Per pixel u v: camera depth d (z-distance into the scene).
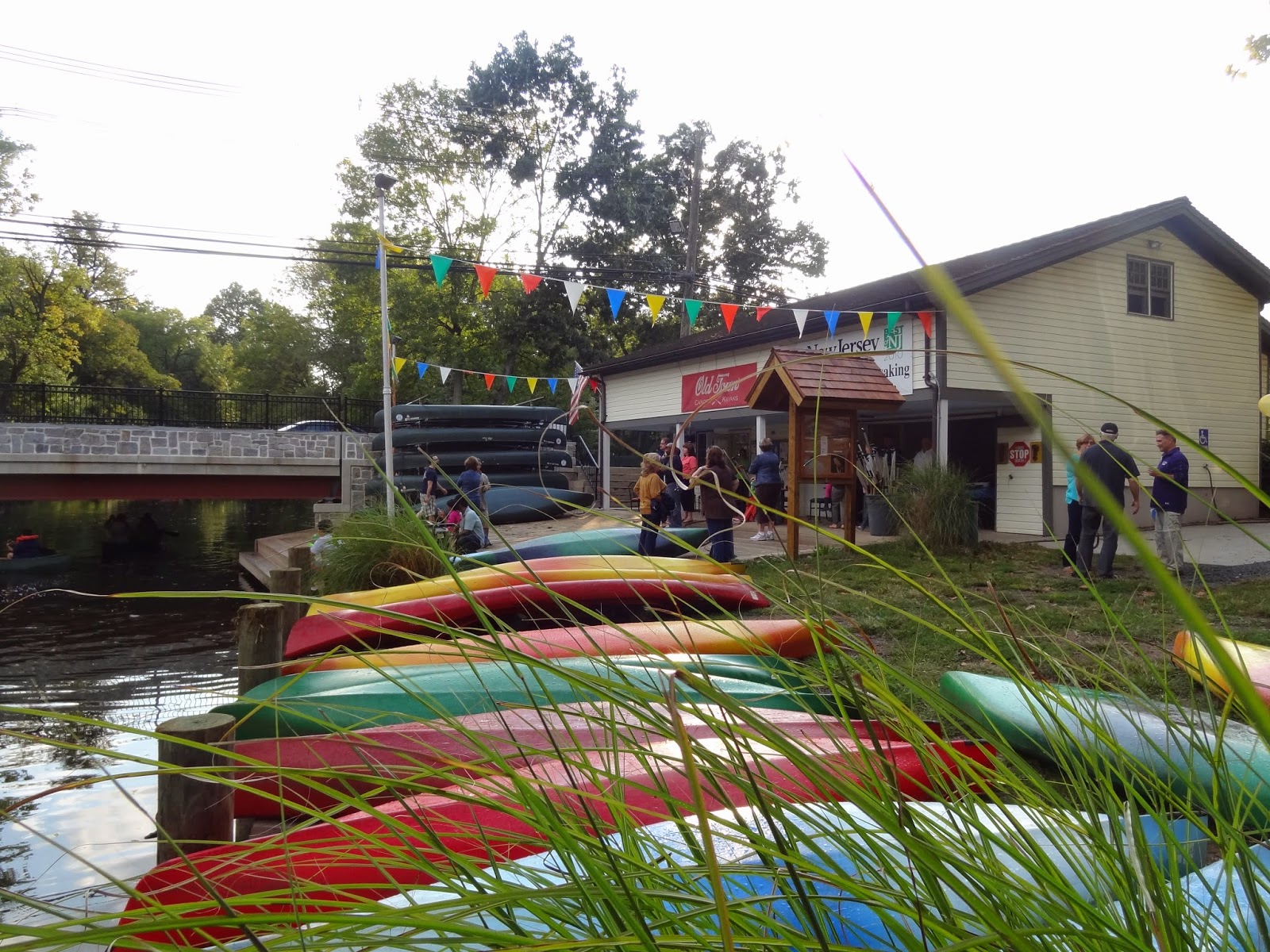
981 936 0.69
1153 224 15.04
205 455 23.81
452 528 8.41
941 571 0.95
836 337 15.03
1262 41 10.55
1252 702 0.32
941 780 0.92
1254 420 16.73
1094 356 14.80
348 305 40.62
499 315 35.03
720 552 9.46
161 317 71.25
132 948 0.76
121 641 12.24
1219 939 1.02
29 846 4.08
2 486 22.33
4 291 45.75
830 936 0.82
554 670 0.96
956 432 17.11
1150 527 8.82
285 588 7.37
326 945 0.82
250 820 3.33
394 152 37.38
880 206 0.36
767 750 2.29
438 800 2.16
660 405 21.00
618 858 0.92
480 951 0.93
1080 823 0.93
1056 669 1.26
